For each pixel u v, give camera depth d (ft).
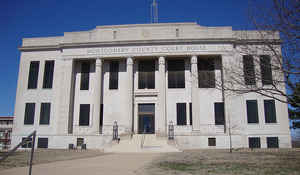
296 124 134.41
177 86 126.72
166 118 123.85
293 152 82.07
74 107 129.59
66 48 130.82
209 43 123.65
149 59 130.72
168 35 127.85
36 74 133.28
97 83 125.70
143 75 129.80
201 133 116.16
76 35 132.26
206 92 124.26
